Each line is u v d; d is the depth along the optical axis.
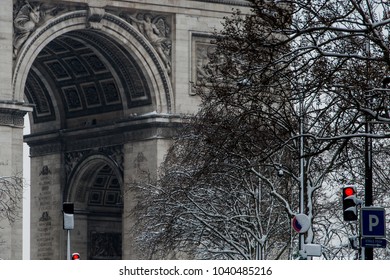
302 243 197.12
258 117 196.62
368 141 179.50
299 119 193.62
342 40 176.62
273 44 161.38
